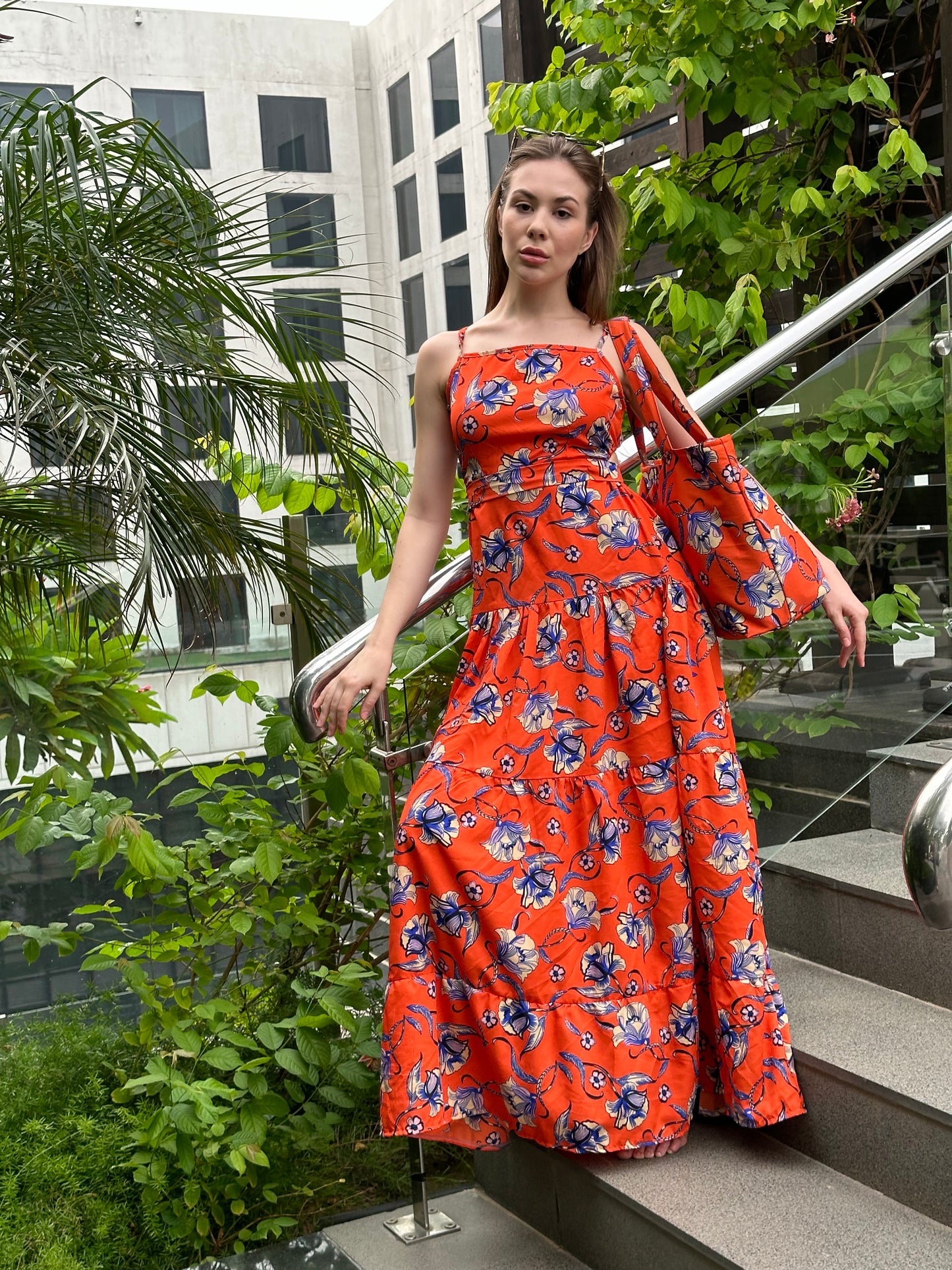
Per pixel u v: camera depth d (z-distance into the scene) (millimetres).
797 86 3254
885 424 2170
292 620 3018
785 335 2111
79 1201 2234
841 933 2078
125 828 2436
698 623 1823
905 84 3586
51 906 2838
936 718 2379
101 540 2561
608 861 1753
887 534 2184
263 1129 2213
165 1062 2432
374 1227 2094
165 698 2898
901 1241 1535
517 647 1792
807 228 3416
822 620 2129
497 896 1713
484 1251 1919
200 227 2660
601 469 1797
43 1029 2711
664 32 3256
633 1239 1705
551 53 4258
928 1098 1577
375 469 2916
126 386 2566
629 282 3486
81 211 2305
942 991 1899
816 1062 1744
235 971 2910
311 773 2711
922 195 3555
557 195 1767
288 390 2789
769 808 2088
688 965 1781
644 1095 1742
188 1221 2184
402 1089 1689
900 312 2191
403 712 2139
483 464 1808
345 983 2371
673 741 1782
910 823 1109
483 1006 1713
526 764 1767
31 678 2619
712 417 3305
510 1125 1765
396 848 1745
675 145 3764
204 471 2828
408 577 1910
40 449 2504
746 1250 1529
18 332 2461
